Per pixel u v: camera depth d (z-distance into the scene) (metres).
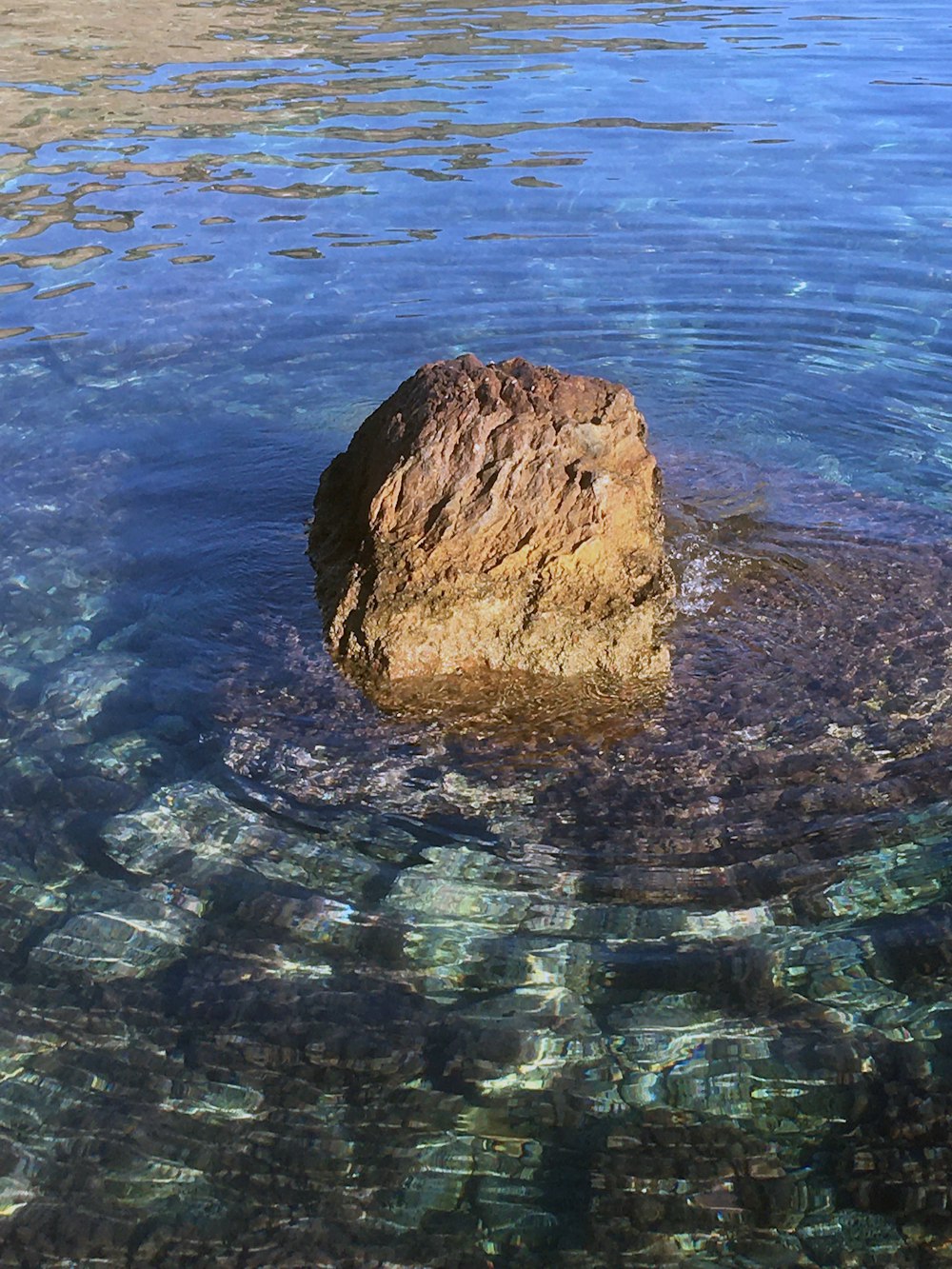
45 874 1.50
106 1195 1.17
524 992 1.36
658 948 1.40
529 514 1.83
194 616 1.95
